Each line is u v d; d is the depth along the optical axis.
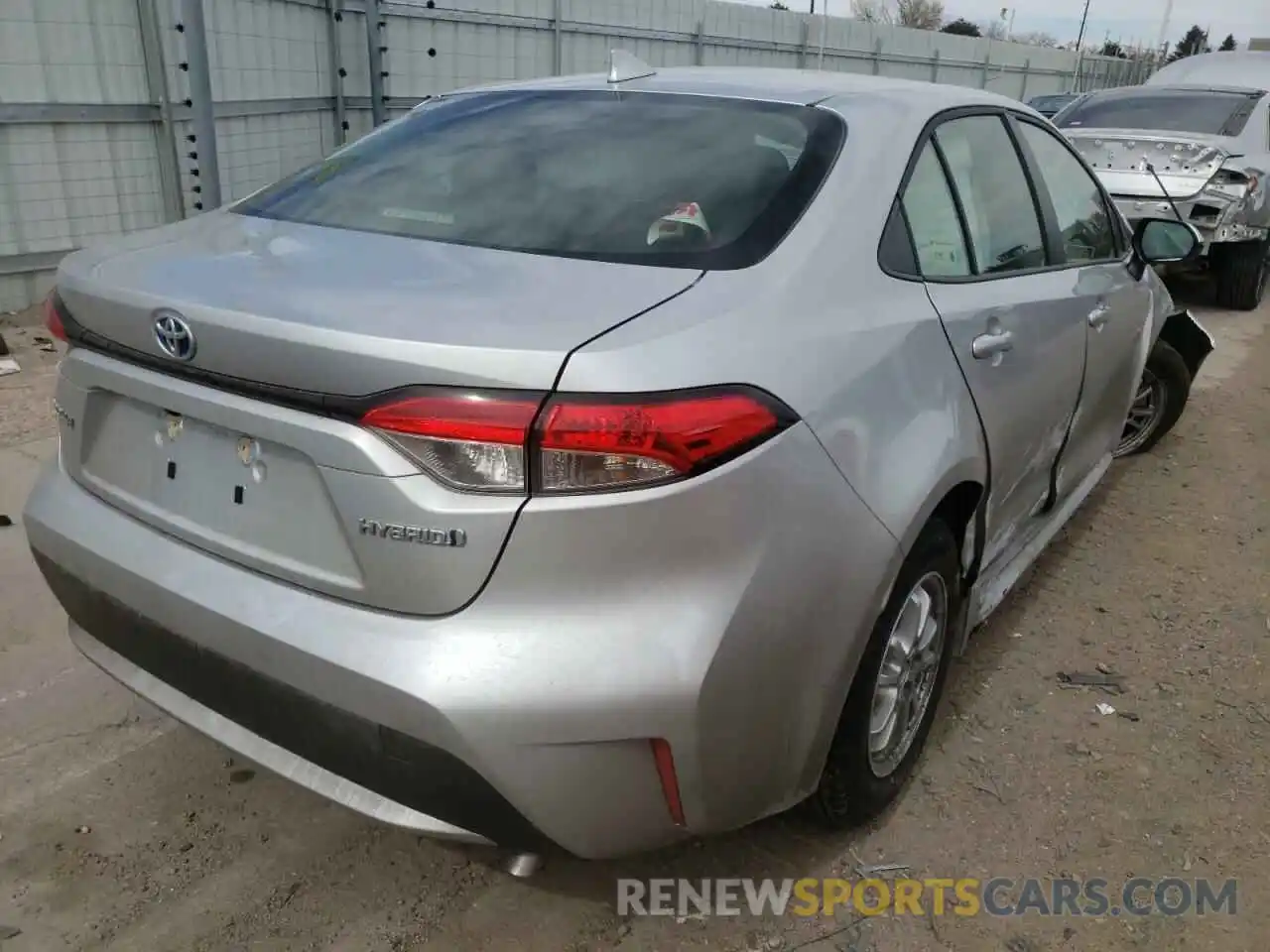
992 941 2.25
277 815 2.54
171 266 2.13
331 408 1.77
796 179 2.34
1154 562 4.11
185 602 1.99
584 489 1.70
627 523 1.72
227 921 2.22
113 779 2.62
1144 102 9.52
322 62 8.53
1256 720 3.09
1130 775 2.80
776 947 2.21
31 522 2.35
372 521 1.76
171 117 6.89
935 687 2.71
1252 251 8.95
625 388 1.69
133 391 2.07
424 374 1.69
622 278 2.02
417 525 1.72
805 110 2.59
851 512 2.01
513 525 1.70
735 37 14.83
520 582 1.73
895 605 2.29
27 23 6.05
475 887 2.35
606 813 1.83
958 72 22.48
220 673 1.98
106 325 2.08
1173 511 4.64
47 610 3.33
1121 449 5.28
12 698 2.90
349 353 1.72
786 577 1.88
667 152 2.48
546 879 2.38
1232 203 8.33
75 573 2.24
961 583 2.76
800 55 16.67
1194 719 3.08
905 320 2.29
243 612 1.91
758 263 2.10
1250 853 2.54
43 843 2.40
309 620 1.85
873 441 2.09
